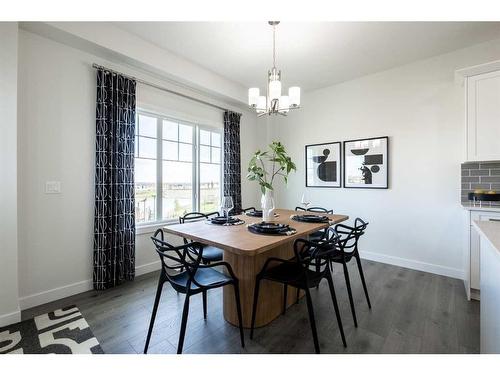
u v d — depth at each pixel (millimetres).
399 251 3209
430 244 2982
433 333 1776
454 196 2816
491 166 2582
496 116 2275
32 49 2148
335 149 3750
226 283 1600
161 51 2785
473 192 2543
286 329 1849
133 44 2545
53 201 2287
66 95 2348
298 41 2594
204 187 3764
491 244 1076
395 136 3209
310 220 2234
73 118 2395
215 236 1697
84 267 2484
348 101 3617
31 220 2164
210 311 2115
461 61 2742
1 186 1848
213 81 3404
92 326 1867
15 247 1911
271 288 1966
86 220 2496
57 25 2086
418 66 3020
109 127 2557
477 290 2275
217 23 2324
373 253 3424
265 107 2375
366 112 3449
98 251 2484
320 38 2535
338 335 1764
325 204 3889
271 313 1965
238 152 4070
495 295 1114
